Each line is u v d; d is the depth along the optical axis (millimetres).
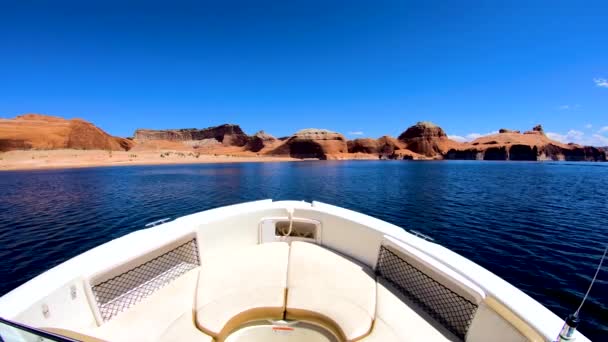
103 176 53156
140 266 3219
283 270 3764
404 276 3348
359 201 27203
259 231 4734
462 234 15578
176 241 3576
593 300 8531
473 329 2594
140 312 2975
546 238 14758
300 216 4762
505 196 30125
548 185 41156
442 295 2900
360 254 4062
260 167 98000
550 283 9656
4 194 29344
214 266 3881
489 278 2703
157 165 101000
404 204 25359
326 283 3477
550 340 1994
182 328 2738
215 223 4168
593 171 81625
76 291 2682
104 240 14391
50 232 15680
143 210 21938
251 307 2959
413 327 2807
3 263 11453
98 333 2688
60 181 43125
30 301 2258
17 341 1611
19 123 147750
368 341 2602
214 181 46438
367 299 3191
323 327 2883
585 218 19453
